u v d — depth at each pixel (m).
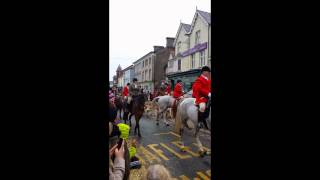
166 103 8.38
